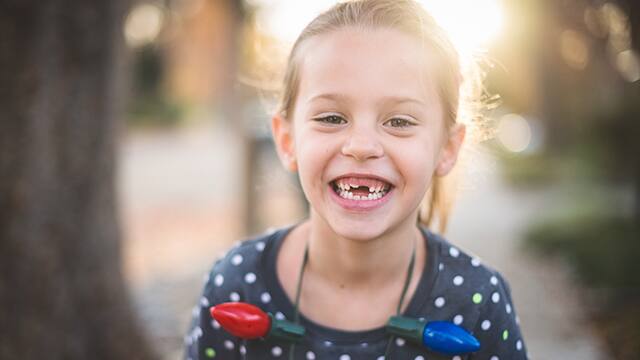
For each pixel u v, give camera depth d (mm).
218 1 6258
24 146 2771
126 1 3084
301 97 1333
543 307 4711
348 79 1261
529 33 9008
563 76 11828
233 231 7281
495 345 1418
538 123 14469
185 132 23750
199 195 9977
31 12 2736
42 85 2779
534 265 5887
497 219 8445
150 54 26625
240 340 1458
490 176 12328
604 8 4863
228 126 18219
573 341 4066
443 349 1319
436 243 1476
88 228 2975
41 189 2805
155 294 5020
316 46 1313
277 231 1532
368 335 1369
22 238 2781
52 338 2852
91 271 2992
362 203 1277
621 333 4031
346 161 1265
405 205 1297
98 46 2934
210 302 1476
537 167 12172
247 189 6668
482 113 1873
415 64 1293
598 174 8773
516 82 14328
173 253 6352
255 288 1446
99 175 3014
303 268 1425
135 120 24500
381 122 1276
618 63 5969
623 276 4898
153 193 10156
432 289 1408
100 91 2982
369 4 1327
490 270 1469
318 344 1376
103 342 3033
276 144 1513
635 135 6656
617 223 6457
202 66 27281
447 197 1691
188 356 1624
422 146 1291
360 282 1407
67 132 2873
